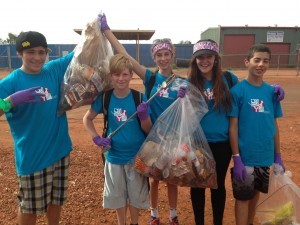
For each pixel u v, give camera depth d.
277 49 38.03
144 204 3.33
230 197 4.34
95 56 3.09
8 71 28.16
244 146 3.20
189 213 3.97
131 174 3.23
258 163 3.18
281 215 3.23
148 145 3.17
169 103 3.40
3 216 3.80
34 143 2.86
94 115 3.31
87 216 3.85
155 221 3.66
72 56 3.20
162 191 4.48
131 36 21.84
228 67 32.53
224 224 3.75
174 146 3.14
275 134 3.36
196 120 3.18
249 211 3.55
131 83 17.12
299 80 19.86
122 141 3.17
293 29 37.50
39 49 2.72
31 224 3.05
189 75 3.29
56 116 2.98
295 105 11.06
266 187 3.24
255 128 3.16
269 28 37.59
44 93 2.85
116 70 3.00
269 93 3.24
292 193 3.24
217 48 3.22
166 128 3.21
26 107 2.78
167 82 3.23
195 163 3.05
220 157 3.32
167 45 3.40
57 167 3.07
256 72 3.15
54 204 3.15
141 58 38.53
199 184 3.09
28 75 2.82
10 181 4.72
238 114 3.23
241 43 38.00
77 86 3.00
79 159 5.62
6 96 2.72
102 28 3.28
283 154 5.83
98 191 4.43
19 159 2.90
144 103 3.10
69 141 3.16
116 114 3.15
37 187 2.91
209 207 4.12
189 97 3.21
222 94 3.16
